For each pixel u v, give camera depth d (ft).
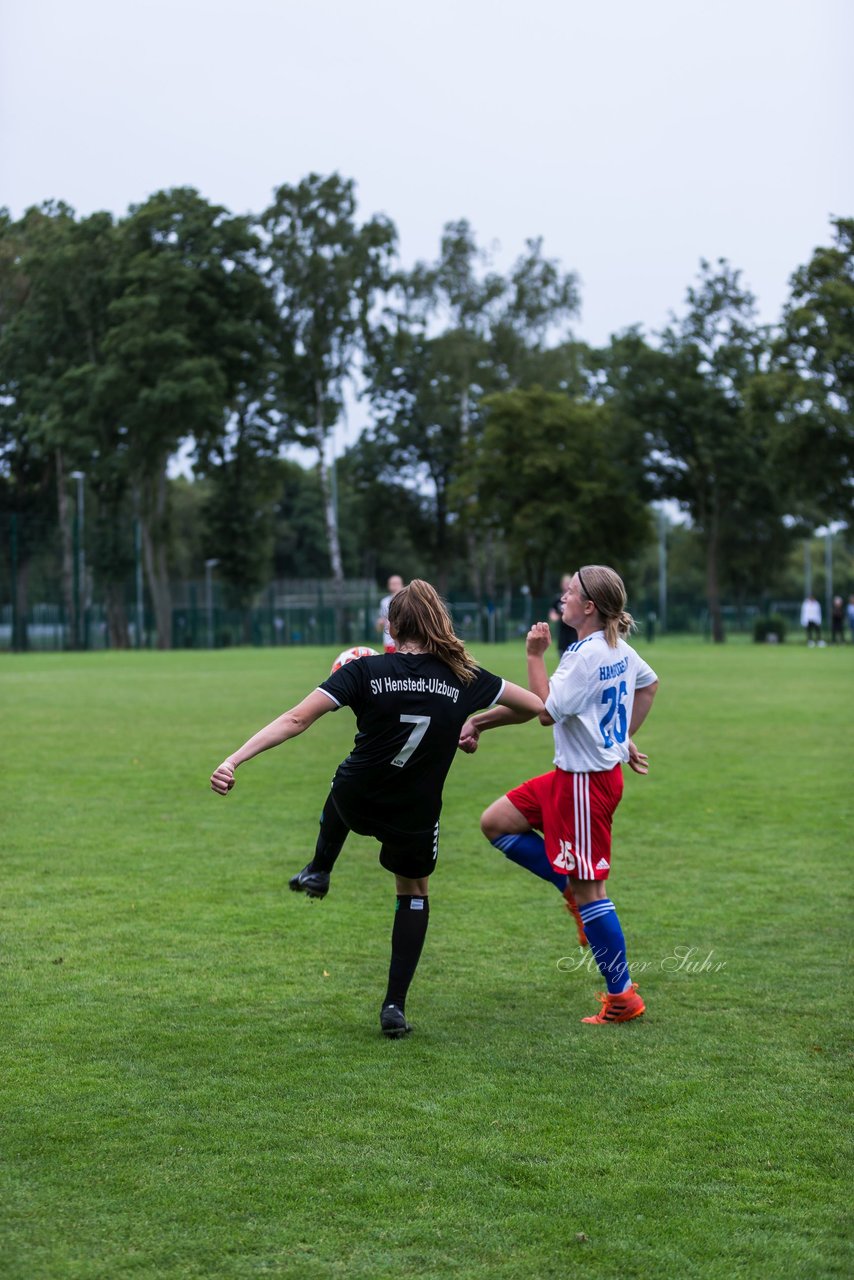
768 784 49.78
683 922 28.35
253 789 48.19
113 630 238.48
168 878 32.58
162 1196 14.96
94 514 265.54
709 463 258.37
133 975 24.08
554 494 255.29
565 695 21.56
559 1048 20.24
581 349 273.95
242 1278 13.16
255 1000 22.61
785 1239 14.08
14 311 248.32
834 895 30.96
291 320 244.22
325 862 23.29
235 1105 17.71
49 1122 17.06
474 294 260.01
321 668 140.15
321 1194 15.05
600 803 21.99
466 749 23.24
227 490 281.13
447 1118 17.31
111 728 70.38
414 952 21.15
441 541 343.26
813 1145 16.55
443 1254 13.69
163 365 227.81
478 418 294.66
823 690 103.14
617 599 22.34
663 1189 15.26
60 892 30.91
